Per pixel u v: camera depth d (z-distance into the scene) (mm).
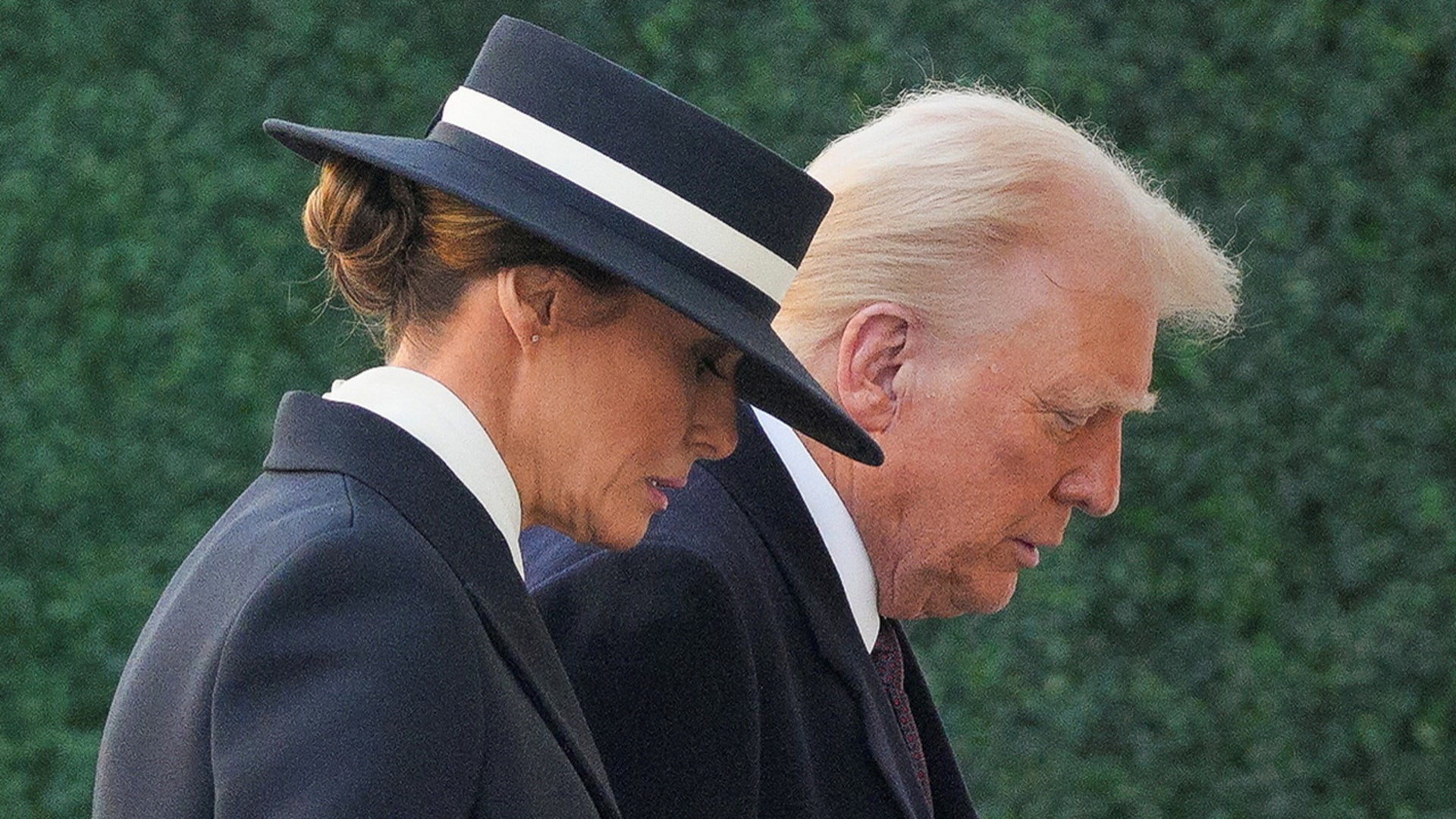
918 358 7469
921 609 7879
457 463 5676
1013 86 19578
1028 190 7383
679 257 5836
